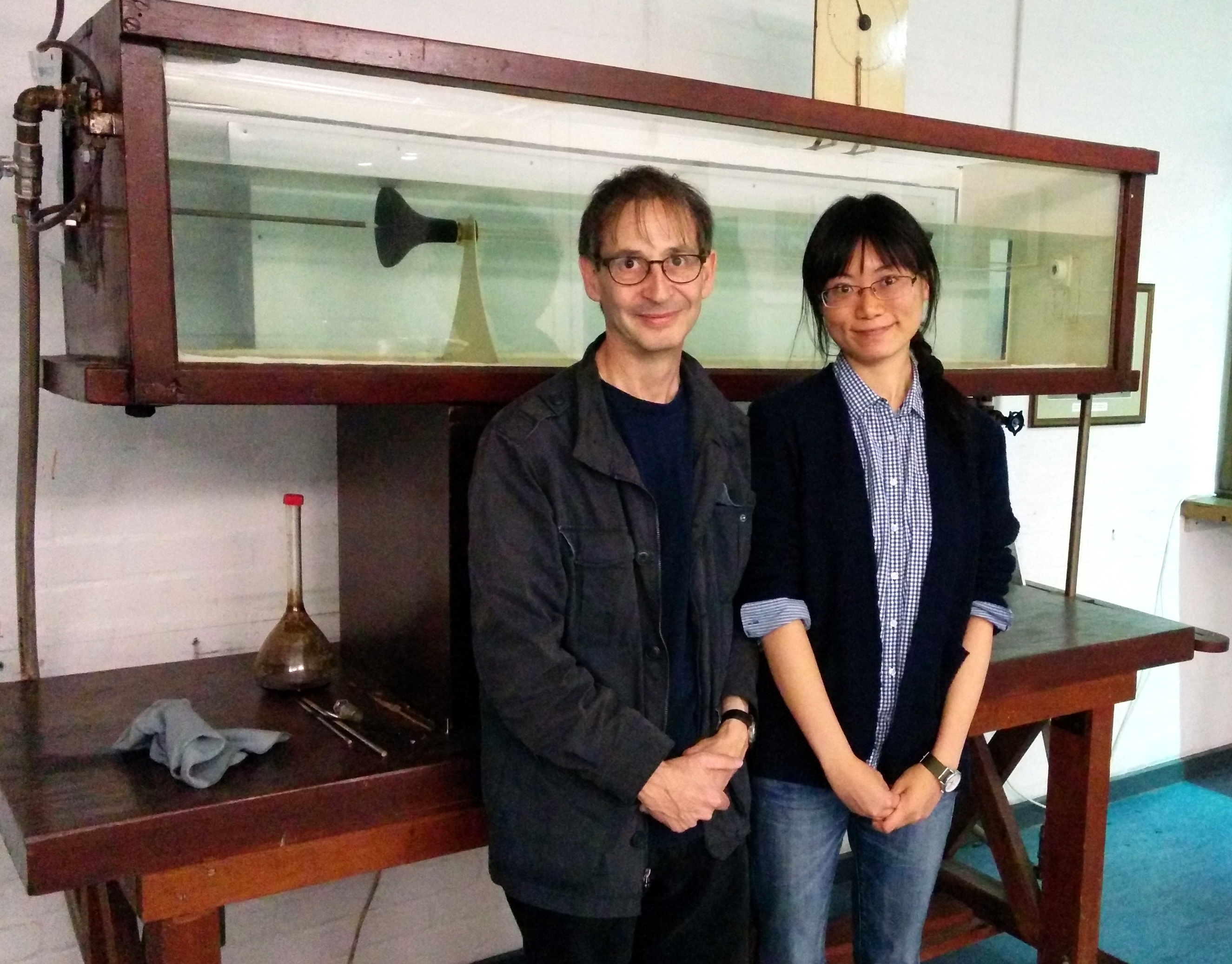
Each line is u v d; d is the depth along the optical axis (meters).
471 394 1.26
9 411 1.48
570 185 1.40
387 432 1.42
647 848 1.15
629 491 1.11
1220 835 2.60
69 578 1.55
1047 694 1.64
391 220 1.28
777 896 1.37
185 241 1.12
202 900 1.08
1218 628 2.91
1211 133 2.64
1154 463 2.69
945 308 1.75
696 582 1.17
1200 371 2.73
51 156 1.37
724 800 1.15
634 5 1.87
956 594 1.32
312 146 1.21
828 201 1.63
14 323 1.47
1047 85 2.37
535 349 1.41
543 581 1.08
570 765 1.07
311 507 1.71
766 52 2.02
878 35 1.62
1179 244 2.63
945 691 1.35
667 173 1.28
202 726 1.13
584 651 1.12
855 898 1.46
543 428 1.10
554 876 1.10
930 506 1.30
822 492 1.27
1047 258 1.83
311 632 1.45
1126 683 1.73
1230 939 2.16
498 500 1.08
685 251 1.10
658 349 1.12
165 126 1.06
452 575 1.26
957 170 1.73
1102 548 2.64
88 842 1.00
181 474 1.61
